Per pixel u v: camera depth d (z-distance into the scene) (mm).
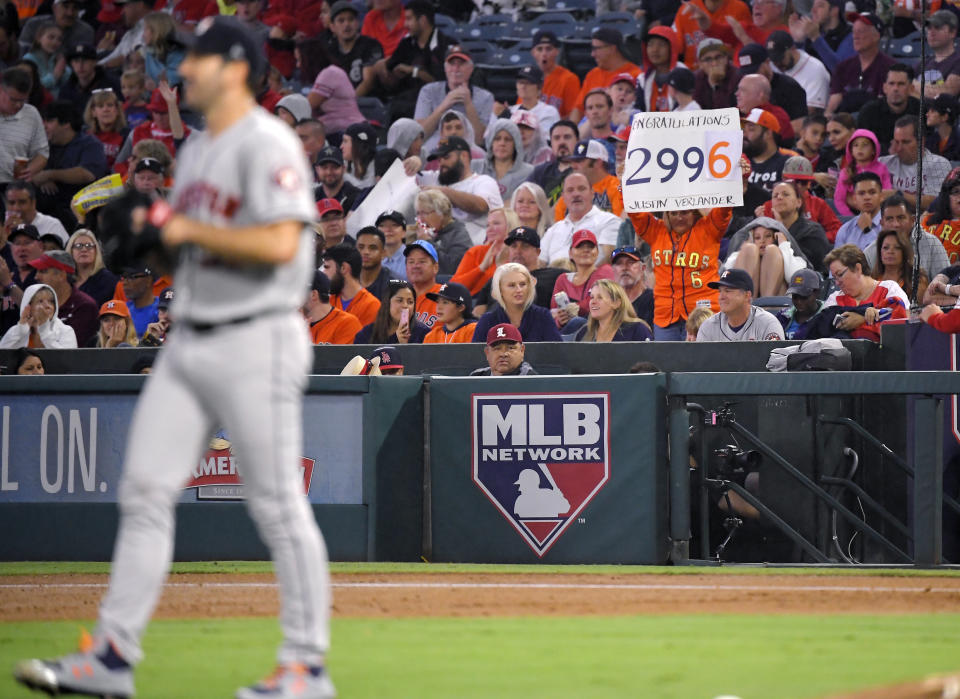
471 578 20875
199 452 10664
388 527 24500
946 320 23859
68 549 25266
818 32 47625
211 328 10211
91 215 45188
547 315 31172
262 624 15250
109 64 56656
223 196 10375
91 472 25234
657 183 32844
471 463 24422
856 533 25547
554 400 23984
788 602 17438
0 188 48812
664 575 21500
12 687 11023
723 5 48219
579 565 23656
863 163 39938
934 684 10141
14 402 25531
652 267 39188
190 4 56688
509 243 36812
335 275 35438
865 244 37188
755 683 10977
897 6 47031
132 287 38594
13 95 48844
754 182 40219
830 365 25578
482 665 12047
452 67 49250
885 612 16297
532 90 48250
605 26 51719
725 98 44688
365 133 45906
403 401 24734
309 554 10391
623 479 23609
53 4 58188
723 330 30266
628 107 46469
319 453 24719
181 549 24875
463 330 32719
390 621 15336
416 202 42125
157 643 13672
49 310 35844
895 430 26047
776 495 24969
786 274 34344
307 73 53281
